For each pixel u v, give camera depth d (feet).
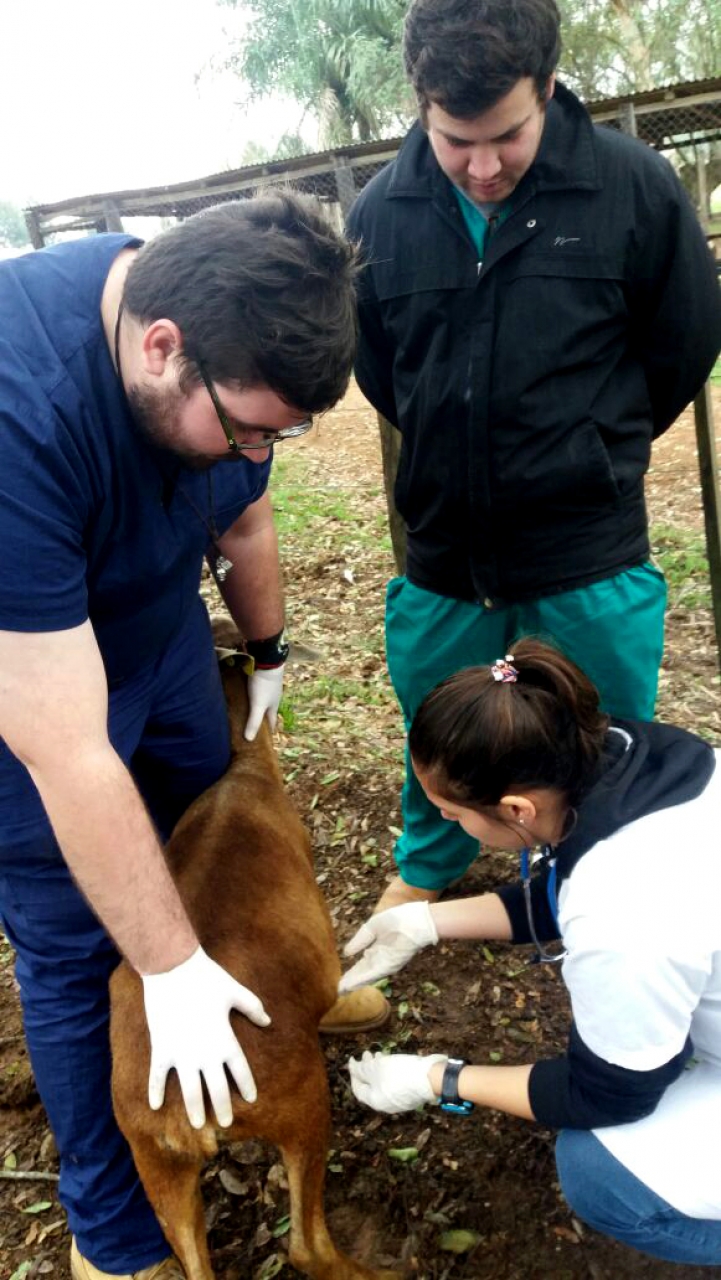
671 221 7.66
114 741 7.29
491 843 6.22
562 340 7.77
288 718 14.70
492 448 8.11
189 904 6.77
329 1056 9.12
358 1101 8.64
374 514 26.43
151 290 4.97
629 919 5.44
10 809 6.36
